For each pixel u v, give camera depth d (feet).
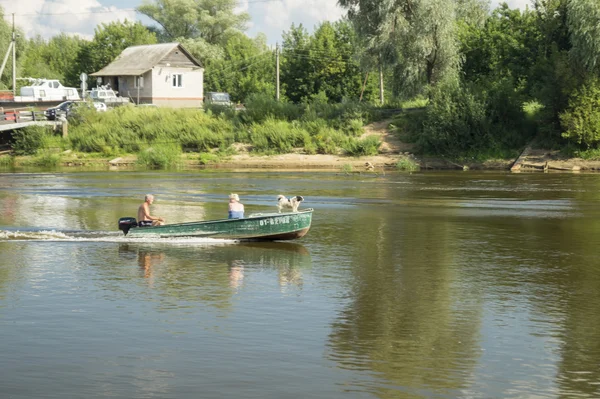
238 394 37.22
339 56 288.10
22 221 91.09
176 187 135.44
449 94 189.57
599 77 179.52
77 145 204.54
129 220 78.13
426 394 37.50
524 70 207.00
